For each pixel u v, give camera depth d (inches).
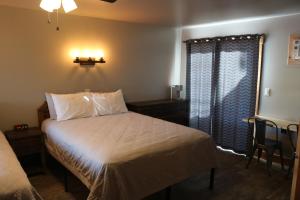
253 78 161.2
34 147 129.6
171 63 213.2
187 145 105.5
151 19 166.6
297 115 146.9
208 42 186.4
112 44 173.9
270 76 156.4
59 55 151.3
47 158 140.6
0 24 129.7
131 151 90.4
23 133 130.4
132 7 129.6
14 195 66.2
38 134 129.8
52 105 141.4
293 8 128.2
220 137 185.2
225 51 175.5
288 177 133.8
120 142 99.6
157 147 96.6
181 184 124.6
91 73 166.6
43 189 116.8
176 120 199.6
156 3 120.0
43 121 140.7
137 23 183.9
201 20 167.5
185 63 212.1
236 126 173.9
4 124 136.9
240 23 169.0
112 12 143.4
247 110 166.6
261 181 129.4
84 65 162.4
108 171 80.9
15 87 138.2
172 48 211.5
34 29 140.4
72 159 100.9
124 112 163.3
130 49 184.4
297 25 142.0
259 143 142.4
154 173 92.7
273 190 120.1
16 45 135.7
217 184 125.4
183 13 143.9
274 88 155.3
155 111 184.4
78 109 144.1
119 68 180.2
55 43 148.8
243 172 140.3
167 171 97.2
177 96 210.7
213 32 187.0
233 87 172.9
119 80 181.8
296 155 83.7
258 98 163.3
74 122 133.5
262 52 158.4
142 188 89.1
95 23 163.5
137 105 175.8
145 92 199.5
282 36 148.6
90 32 162.1
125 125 128.3
